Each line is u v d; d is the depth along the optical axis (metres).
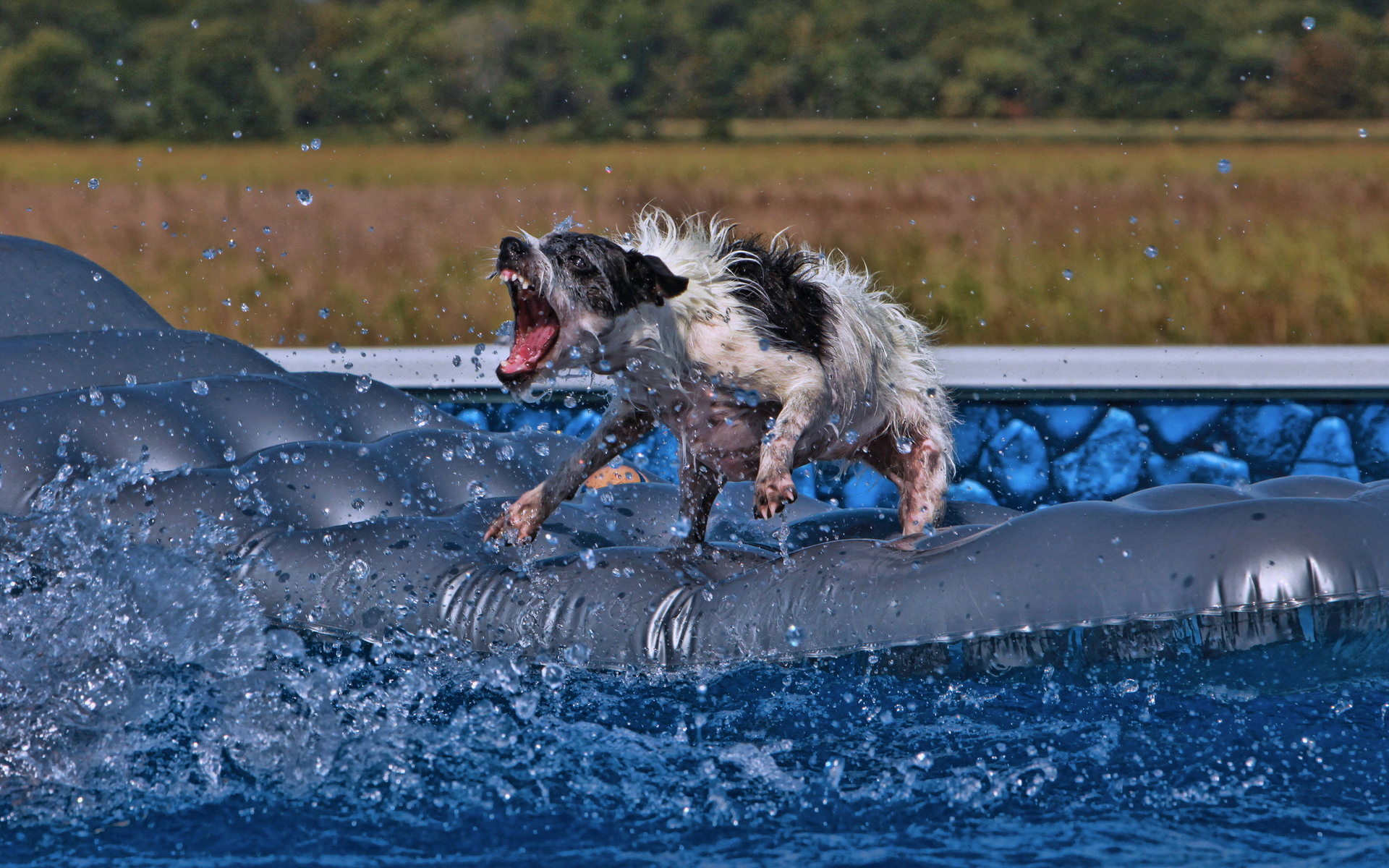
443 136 108.56
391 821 6.94
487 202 50.62
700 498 10.26
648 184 59.84
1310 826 6.67
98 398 11.67
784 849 6.57
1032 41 112.56
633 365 9.31
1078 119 111.00
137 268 35.50
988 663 8.41
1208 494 9.31
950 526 11.03
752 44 114.31
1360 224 40.72
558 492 9.85
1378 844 6.46
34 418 11.18
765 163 79.75
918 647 8.48
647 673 8.90
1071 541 8.56
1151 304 29.11
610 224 43.62
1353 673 8.20
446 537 10.21
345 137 105.94
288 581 9.77
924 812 6.94
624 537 11.34
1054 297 29.98
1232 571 8.03
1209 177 56.41
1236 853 6.40
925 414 10.81
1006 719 8.04
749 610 8.94
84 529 9.89
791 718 8.13
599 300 8.89
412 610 9.50
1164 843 6.54
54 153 89.81
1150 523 8.57
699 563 9.87
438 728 8.09
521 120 110.25
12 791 7.21
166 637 8.83
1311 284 30.89
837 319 9.93
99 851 6.61
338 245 40.22
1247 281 31.36
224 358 13.85
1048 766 7.41
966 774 7.36
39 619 8.73
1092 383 15.95
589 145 108.75
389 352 17.33
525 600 9.38
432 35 108.31
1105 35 110.12
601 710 8.33
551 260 8.83
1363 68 97.12
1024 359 16.09
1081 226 41.50
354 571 9.77
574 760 7.61
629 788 7.28
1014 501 16.22
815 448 10.30
